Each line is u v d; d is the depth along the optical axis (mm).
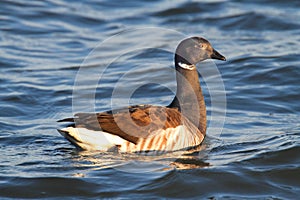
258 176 11742
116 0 23594
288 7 22609
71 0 23469
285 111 15391
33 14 22000
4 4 22531
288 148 12773
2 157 12453
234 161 12312
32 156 12516
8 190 11086
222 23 21484
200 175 11672
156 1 23422
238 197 11016
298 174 11844
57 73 17703
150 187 11211
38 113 15234
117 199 10773
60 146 13086
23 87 16641
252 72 17750
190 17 22031
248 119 14844
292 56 18656
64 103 15789
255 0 23234
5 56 18734
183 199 10945
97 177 11523
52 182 11320
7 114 15094
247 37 20453
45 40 20172
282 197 11039
